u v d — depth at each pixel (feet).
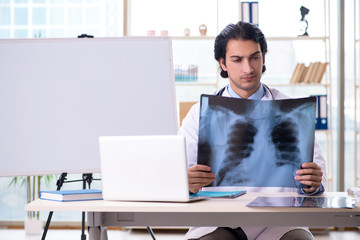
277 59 16.43
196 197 5.49
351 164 16.35
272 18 16.28
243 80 6.83
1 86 7.79
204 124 5.98
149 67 8.01
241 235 6.22
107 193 5.50
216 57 7.27
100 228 5.61
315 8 16.26
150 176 5.31
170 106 7.94
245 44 6.79
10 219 16.63
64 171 7.64
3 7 16.71
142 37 8.08
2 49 7.87
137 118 7.88
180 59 16.56
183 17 16.47
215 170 5.96
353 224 5.24
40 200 5.60
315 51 16.33
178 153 5.18
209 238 6.10
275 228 6.22
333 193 6.02
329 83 15.71
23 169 7.61
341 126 16.01
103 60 7.98
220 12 16.39
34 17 16.66
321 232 15.57
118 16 16.55
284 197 5.51
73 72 7.91
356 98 16.28
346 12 16.20
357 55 16.29
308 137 5.78
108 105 7.88
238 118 5.91
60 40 7.98
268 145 5.89
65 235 15.20
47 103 7.80
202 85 15.88
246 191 5.95
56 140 7.72
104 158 5.49
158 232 15.70
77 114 7.81
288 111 5.83
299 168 5.81
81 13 16.62
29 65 7.86
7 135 7.68
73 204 5.22
